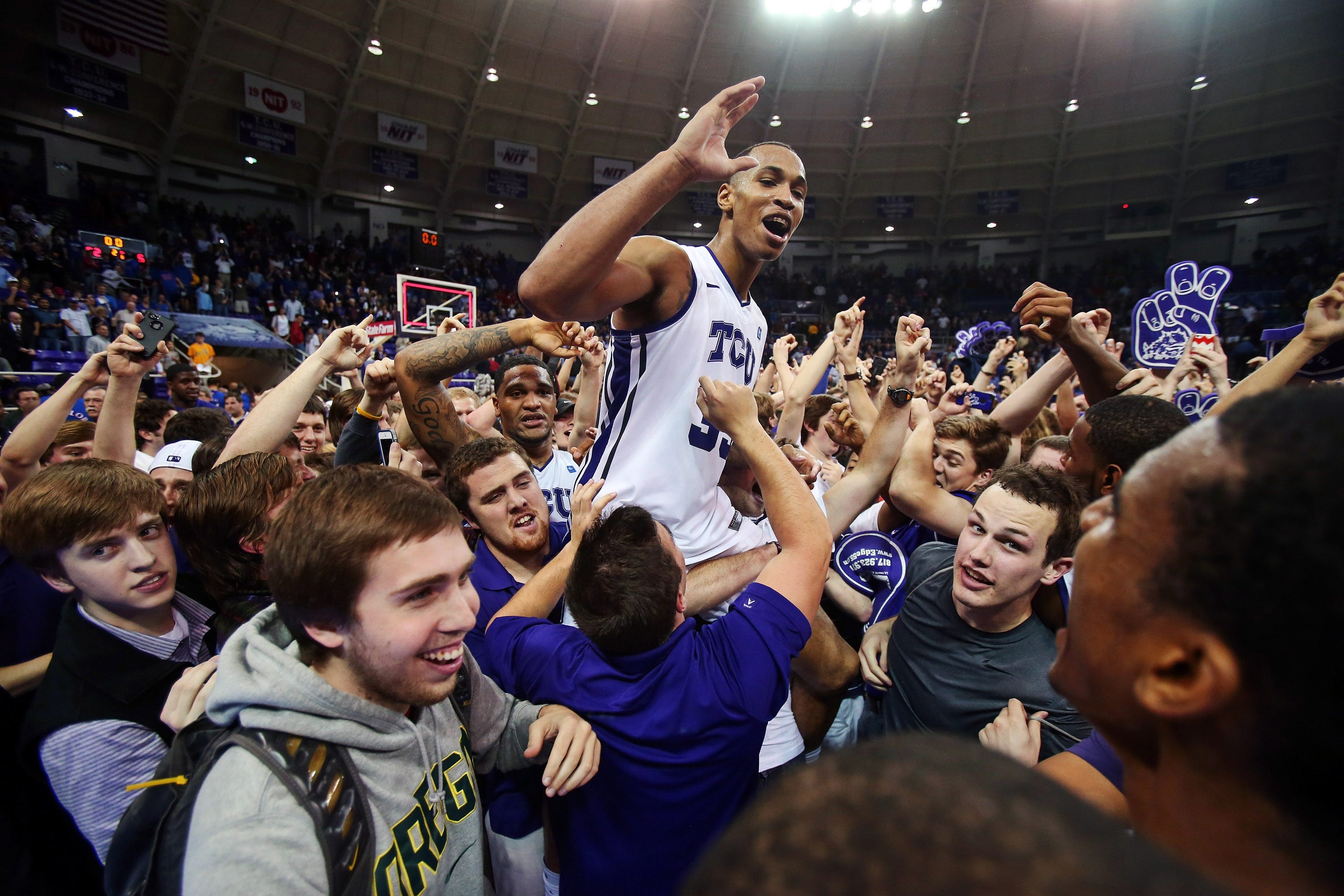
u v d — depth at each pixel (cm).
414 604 101
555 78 2091
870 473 220
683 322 162
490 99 2094
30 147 1599
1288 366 181
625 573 127
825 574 137
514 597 158
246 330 1497
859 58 2197
